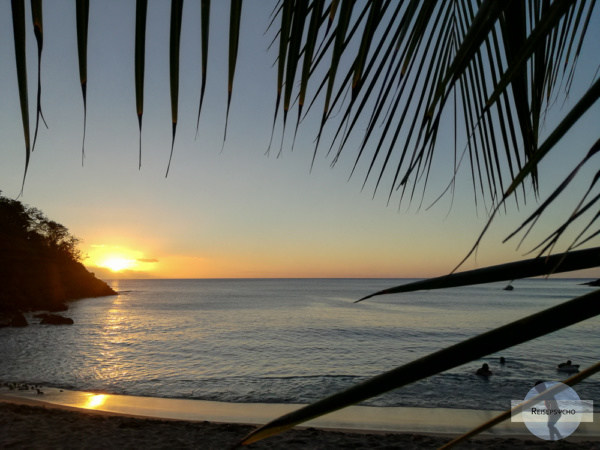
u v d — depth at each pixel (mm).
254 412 16969
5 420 11703
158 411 16781
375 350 33750
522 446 10945
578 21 1071
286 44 797
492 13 570
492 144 1224
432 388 19969
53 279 93812
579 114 534
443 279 646
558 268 586
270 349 34188
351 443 10938
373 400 17859
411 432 13773
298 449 10375
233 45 758
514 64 612
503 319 57406
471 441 11484
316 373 25125
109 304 90938
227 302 97188
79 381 22641
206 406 17859
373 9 810
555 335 40344
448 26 1132
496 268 619
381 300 104938
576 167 552
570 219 579
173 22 714
